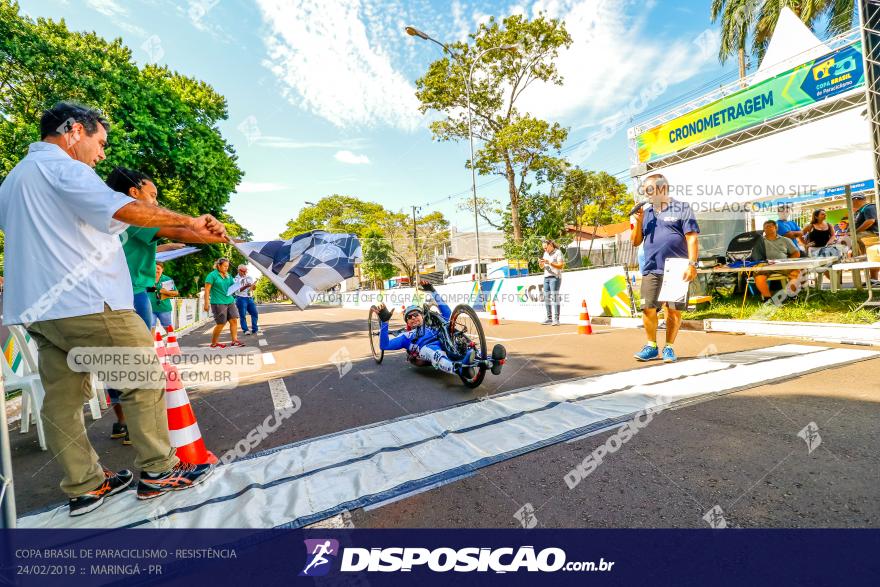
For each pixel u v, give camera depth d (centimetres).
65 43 1309
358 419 312
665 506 173
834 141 627
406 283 3916
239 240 251
